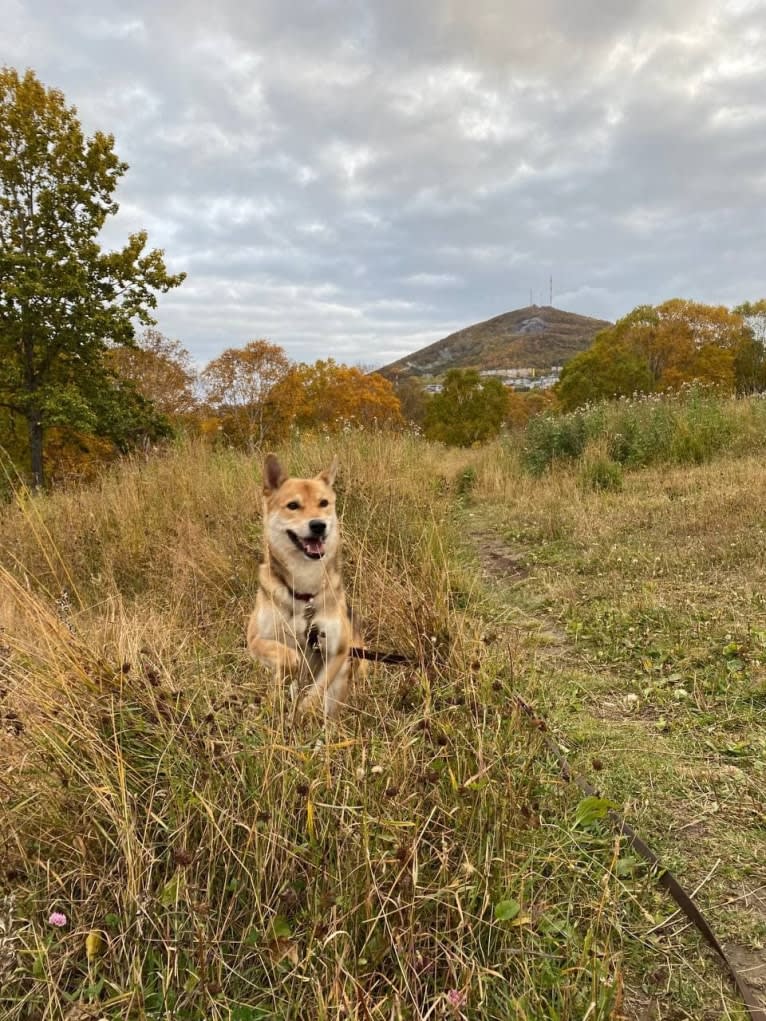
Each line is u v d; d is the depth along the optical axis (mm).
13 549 5926
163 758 2373
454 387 44000
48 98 19266
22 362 19734
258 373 36812
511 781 2486
